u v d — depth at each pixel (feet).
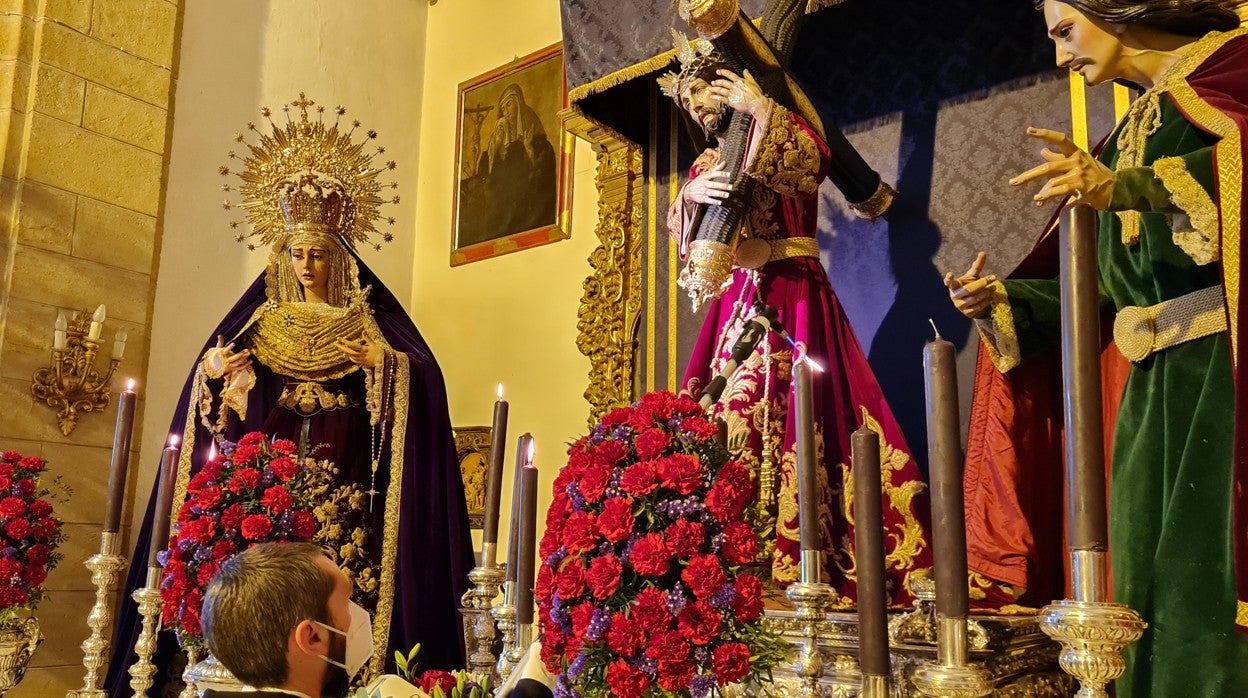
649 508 5.40
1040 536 8.80
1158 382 6.99
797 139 10.08
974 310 8.46
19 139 16.65
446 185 21.81
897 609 8.95
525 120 20.24
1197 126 6.86
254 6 20.48
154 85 18.51
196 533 9.05
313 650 5.74
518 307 19.33
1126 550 6.75
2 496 12.25
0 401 15.67
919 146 12.84
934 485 4.41
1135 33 7.75
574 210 18.76
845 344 10.57
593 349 16.30
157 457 17.88
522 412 18.63
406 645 13.87
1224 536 6.12
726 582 5.17
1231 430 6.30
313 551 6.15
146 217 18.08
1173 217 6.85
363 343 15.33
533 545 6.52
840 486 9.77
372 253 21.11
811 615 5.77
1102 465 4.27
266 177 16.43
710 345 11.07
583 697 5.23
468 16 22.44
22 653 11.25
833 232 13.44
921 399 12.14
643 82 15.70
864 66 13.57
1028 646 7.29
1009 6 12.40
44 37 17.02
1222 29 7.63
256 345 15.30
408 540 14.48
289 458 10.08
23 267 16.29
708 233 10.17
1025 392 8.99
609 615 5.17
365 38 22.16
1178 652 6.07
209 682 7.89
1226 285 6.12
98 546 16.65
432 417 15.62
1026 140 11.91
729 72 10.48
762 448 9.91
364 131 21.71
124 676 13.84
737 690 5.82
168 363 18.26
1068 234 4.57
